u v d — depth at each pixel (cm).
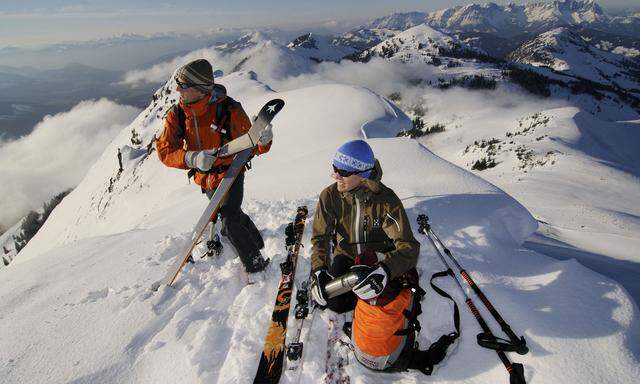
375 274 257
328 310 330
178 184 4381
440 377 271
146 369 287
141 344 311
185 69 329
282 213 530
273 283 370
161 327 329
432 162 748
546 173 8594
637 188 7138
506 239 441
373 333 262
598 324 268
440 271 362
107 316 343
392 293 270
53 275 450
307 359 288
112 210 6181
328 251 331
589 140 13775
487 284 334
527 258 391
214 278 393
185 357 289
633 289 507
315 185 736
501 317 289
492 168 11050
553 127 14762
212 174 377
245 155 348
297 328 308
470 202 508
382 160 785
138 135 9894
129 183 6594
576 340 259
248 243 374
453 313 313
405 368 271
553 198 6169
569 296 301
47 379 279
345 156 290
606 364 241
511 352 263
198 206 773
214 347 300
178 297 365
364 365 277
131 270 427
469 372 267
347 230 329
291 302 347
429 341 307
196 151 345
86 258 496
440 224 453
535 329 273
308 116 3478
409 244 285
